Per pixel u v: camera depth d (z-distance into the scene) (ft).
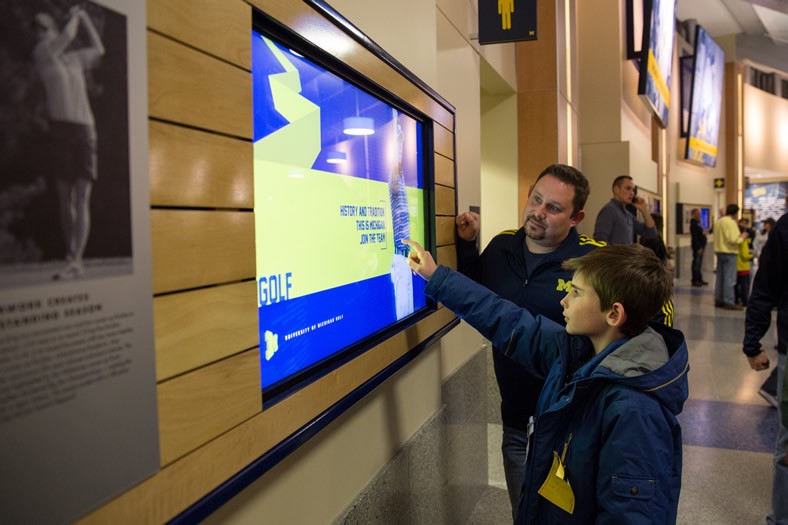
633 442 3.83
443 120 7.94
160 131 2.81
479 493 10.20
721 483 10.46
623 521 3.75
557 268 6.79
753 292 8.16
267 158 3.89
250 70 3.56
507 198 18.30
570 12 23.04
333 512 5.00
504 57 15.92
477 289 5.94
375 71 5.56
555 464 4.33
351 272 5.24
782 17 55.06
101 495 2.41
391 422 6.39
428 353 7.73
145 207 2.66
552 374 5.01
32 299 2.09
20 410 2.04
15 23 2.04
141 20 2.65
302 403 4.18
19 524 2.04
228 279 3.33
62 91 2.23
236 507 3.65
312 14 4.34
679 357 4.11
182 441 2.94
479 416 10.42
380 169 5.93
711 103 49.98
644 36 25.36
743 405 14.56
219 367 3.25
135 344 2.59
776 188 74.08
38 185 2.12
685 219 47.93
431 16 7.94
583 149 26.91
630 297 4.20
